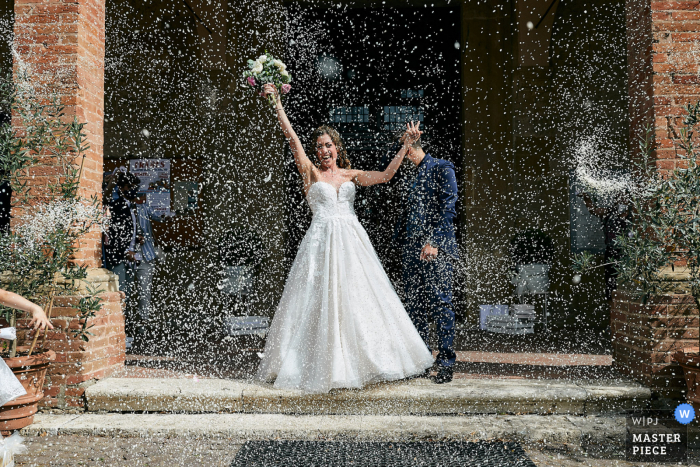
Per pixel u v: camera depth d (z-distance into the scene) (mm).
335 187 3451
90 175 3545
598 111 6605
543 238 6496
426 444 2727
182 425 2912
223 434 2854
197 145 7086
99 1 3736
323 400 3080
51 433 2912
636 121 3512
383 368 3111
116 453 2619
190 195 7051
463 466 2408
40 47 3393
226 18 7102
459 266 7059
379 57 7582
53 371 3207
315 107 7477
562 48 6789
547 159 6871
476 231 7016
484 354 4586
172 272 6918
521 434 2809
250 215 7082
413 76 7559
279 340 3260
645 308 3217
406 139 3438
